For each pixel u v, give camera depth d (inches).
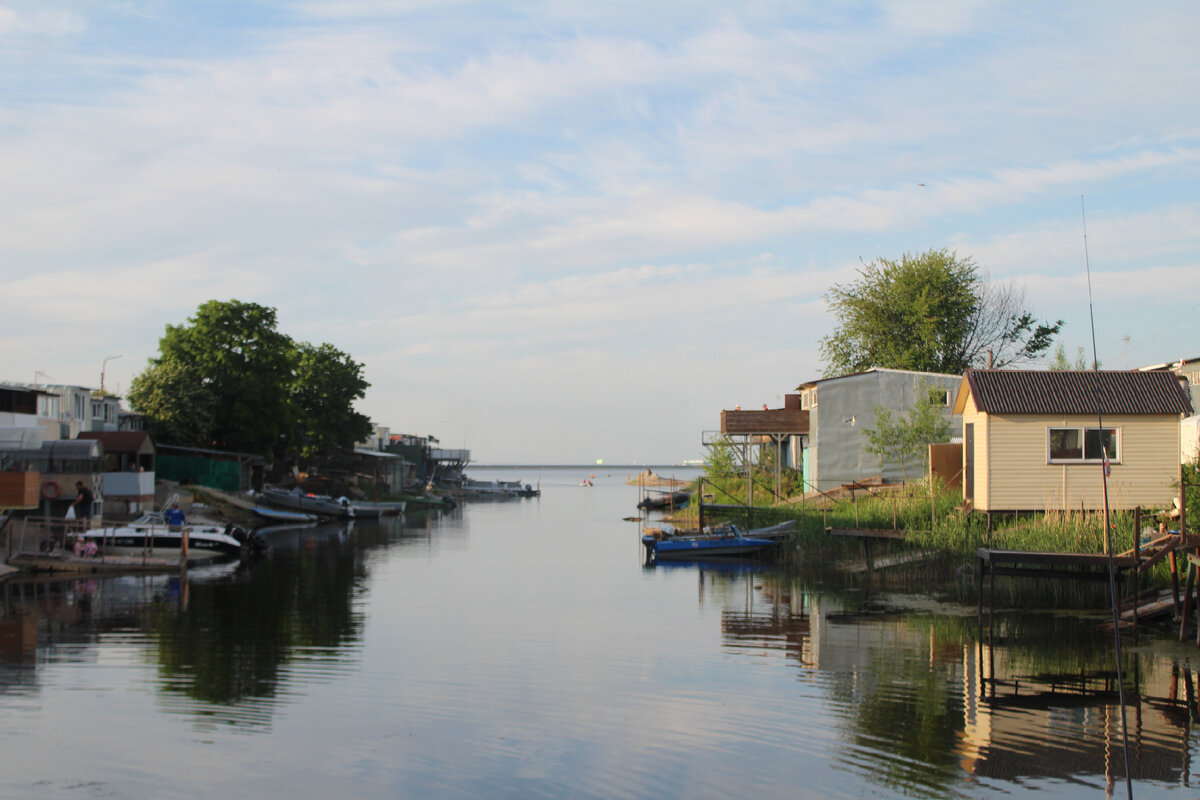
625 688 762.8
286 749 613.0
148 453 2153.1
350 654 887.7
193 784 552.4
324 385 3331.7
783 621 1069.1
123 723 661.9
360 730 652.1
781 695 740.7
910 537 1306.6
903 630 1002.7
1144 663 829.8
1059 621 1026.1
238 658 868.0
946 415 2059.5
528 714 690.8
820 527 1565.0
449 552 1925.4
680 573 1558.8
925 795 537.0
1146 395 1266.0
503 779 564.4
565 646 929.5
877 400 2074.3
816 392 2207.2
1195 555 875.4
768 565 1675.7
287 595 1272.1
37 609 1139.9
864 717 680.4
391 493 3914.9
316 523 2780.5
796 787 549.6
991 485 1252.5
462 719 678.5
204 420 2699.3
